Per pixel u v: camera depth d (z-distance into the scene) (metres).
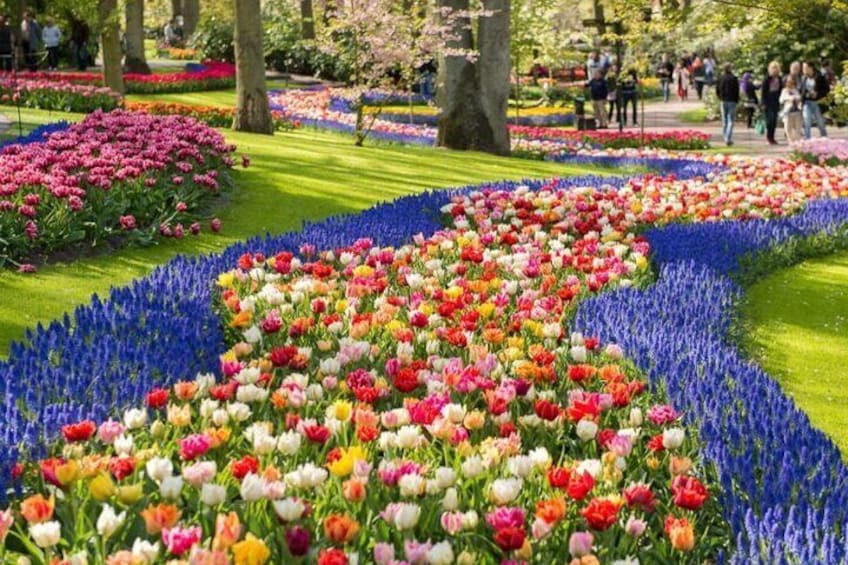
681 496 3.86
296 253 9.09
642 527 3.74
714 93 35.84
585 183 14.21
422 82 38.34
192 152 12.91
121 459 3.85
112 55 26.67
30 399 4.92
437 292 7.02
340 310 6.68
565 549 3.77
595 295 7.91
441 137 21.19
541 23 33.66
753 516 3.89
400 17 21.56
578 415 4.65
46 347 5.92
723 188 13.46
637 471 4.57
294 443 4.16
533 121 35.66
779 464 4.50
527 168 18.58
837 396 6.86
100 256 10.04
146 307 6.97
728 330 7.79
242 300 7.15
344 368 5.84
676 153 21.97
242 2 20.12
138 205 11.00
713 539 4.09
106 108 23.39
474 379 5.04
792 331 8.45
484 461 4.10
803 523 4.00
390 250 8.47
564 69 46.94
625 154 21.81
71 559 3.26
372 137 24.08
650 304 7.56
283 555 3.53
